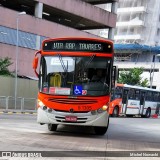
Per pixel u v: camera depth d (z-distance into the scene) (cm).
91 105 1277
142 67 7681
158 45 8919
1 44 4066
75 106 1275
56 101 1286
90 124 1279
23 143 1016
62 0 4897
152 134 1705
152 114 4169
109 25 5684
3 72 3709
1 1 4838
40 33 4553
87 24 5759
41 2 4628
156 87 8038
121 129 1911
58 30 4800
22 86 3672
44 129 1556
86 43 1335
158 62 8181
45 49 1359
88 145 1085
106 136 1452
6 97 3069
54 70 1325
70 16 5284
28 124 1764
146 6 9100
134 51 8419
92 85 1297
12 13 4209
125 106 3541
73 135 1384
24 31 4347
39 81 1338
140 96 3847
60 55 1336
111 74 1327
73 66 1317
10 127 1523
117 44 8394
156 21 9012
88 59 1324
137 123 2572
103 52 1331
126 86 3544
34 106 3300
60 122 1284
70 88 1292
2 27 4103
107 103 1296
